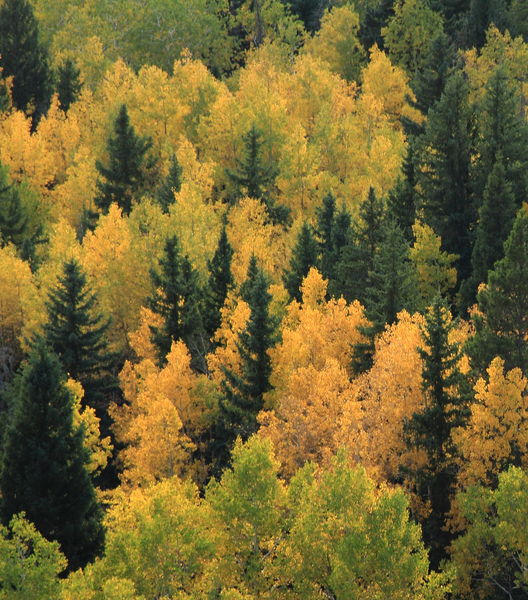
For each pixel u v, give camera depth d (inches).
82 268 4028.1
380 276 3321.9
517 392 2299.5
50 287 3826.3
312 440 2556.6
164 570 1694.1
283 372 2989.7
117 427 3267.7
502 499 1958.7
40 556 1831.9
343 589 1621.6
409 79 7249.0
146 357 3624.5
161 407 2726.4
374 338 3088.1
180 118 6451.8
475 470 2320.4
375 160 5344.5
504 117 4571.9
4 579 1589.6
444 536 2397.9
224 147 6058.1
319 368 3073.3
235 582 1775.3
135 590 1646.2
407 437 2447.1
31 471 2196.1
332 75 7106.3
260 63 7455.7
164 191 5078.7
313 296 3496.6
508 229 3873.0
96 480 3321.9
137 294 4099.4
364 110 6338.6
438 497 2428.6
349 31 7760.8
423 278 4045.3
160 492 1800.0
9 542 1656.0
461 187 4640.8
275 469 1796.3
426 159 4670.3
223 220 4753.9
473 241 4325.8
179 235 4207.7
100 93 7219.5
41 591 1593.3
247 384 3004.4
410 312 3348.9
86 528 2223.2
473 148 4709.6
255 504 1770.4
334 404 2566.4
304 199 5354.3
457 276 4269.2
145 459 2738.7
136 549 1701.5
